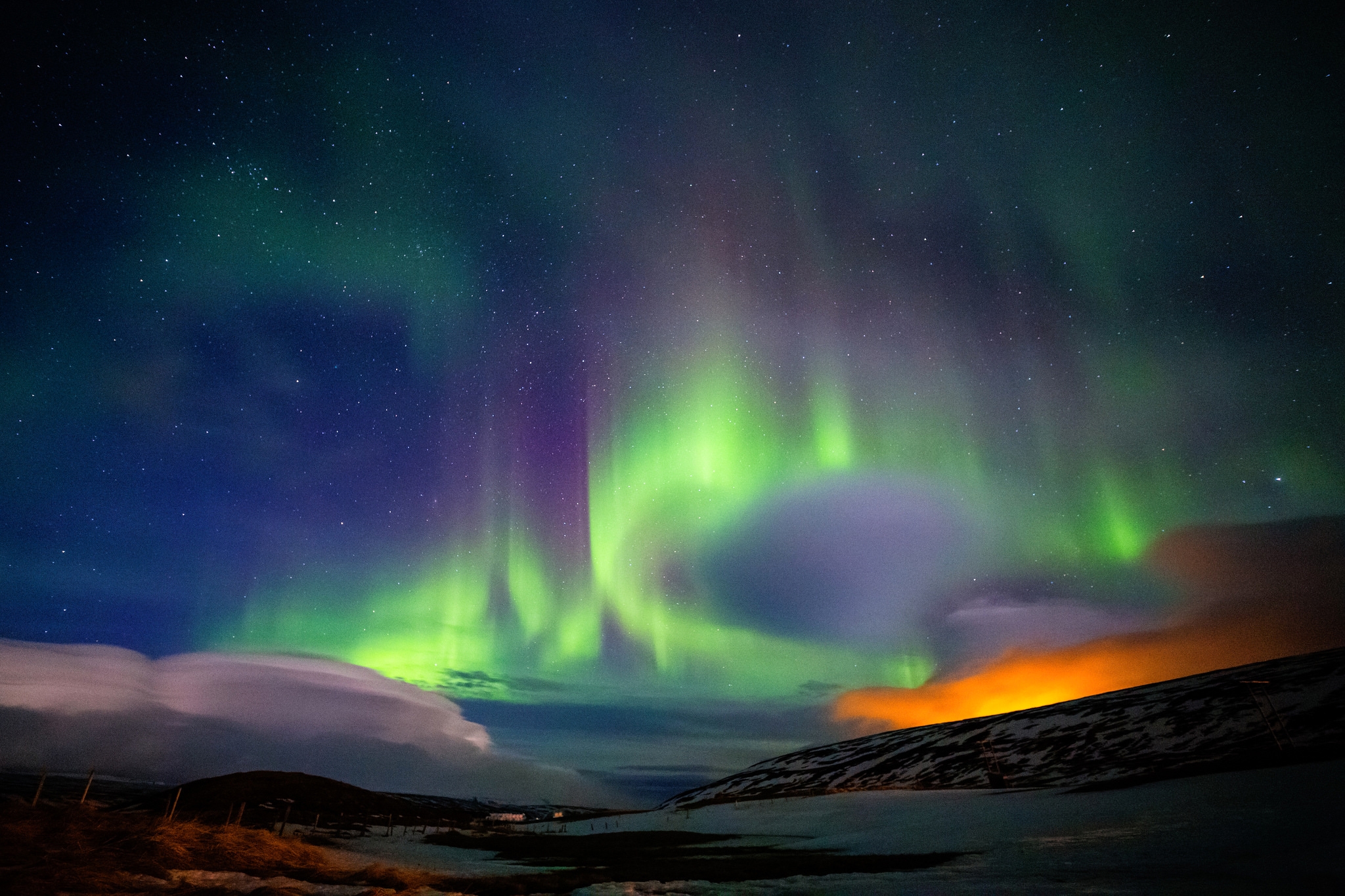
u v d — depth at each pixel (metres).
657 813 73.94
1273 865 14.79
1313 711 52.28
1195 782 34.88
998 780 58.88
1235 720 57.09
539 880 18.75
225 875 15.96
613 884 18.33
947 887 16.03
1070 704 92.31
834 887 17.23
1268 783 29.34
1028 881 16.12
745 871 21.55
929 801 50.28
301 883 16.31
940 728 104.88
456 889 17.17
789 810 59.12
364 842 36.88
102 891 12.62
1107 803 32.88
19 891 11.76
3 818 17.22
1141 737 62.41
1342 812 19.97
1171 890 13.36
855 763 95.44
